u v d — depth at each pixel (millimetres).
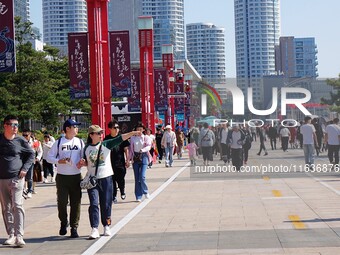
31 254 10133
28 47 55188
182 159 43812
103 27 23984
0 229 13211
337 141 24828
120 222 13250
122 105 52938
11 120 11047
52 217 14820
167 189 20578
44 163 26125
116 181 17234
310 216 13062
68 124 11766
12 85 53188
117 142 11750
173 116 59875
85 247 10562
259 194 17969
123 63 25922
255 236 10812
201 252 9539
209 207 15266
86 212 15500
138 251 9898
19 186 11031
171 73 54531
